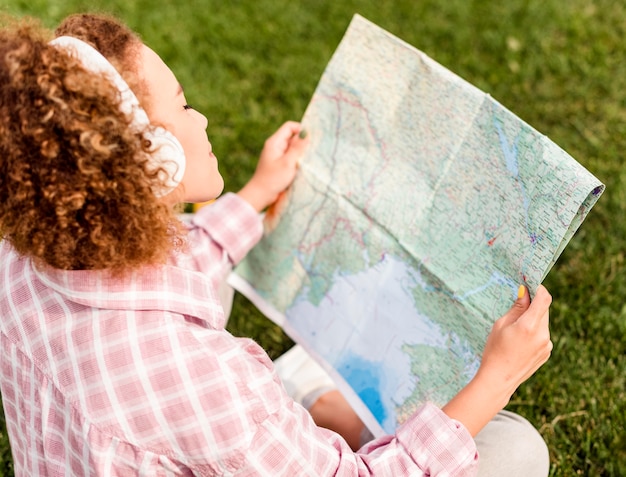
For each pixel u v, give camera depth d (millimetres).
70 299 994
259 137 2334
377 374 1321
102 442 959
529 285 1073
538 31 2598
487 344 1112
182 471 993
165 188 988
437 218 1218
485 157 1133
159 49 2600
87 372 969
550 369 1726
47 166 853
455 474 1043
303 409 1065
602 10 2672
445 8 2707
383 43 1276
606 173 2150
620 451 1583
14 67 853
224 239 1439
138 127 912
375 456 1059
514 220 1087
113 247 907
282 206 1471
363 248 1333
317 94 1390
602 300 1851
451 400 1113
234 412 956
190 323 1025
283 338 1873
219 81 2514
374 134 1312
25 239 904
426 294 1239
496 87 2438
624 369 1705
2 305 1061
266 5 2766
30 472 1112
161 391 956
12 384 1061
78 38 950
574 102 2393
